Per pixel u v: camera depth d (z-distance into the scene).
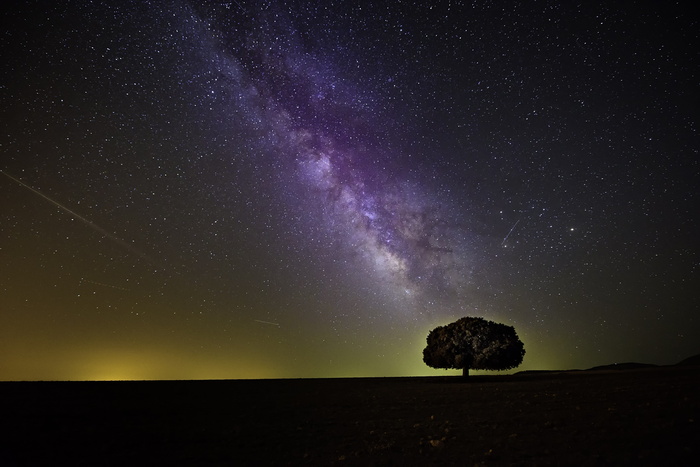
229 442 10.53
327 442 10.45
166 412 14.98
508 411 13.85
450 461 8.34
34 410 14.69
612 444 8.59
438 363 28.95
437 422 12.54
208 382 27.27
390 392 21.16
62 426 12.27
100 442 10.45
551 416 12.35
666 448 7.89
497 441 9.65
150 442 10.51
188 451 9.66
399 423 12.66
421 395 19.52
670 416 10.76
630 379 21.73
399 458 8.74
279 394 20.66
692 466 6.88
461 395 18.91
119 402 17.02
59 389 20.80
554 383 22.39
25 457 9.09
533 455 8.30
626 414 11.61
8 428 11.87
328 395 20.19
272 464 8.61
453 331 29.11
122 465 8.58
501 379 28.38
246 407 16.31
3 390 20.12
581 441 9.05
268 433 11.59
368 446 9.86
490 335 28.48
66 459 8.96
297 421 13.35
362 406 16.44
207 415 14.50
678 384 17.67
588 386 19.55
